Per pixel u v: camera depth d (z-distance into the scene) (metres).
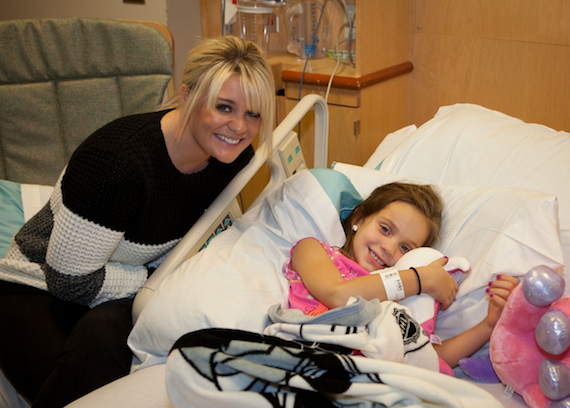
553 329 0.89
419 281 1.19
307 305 1.20
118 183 1.16
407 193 1.38
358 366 0.90
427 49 2.48
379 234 1.34
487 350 1.24
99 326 1.19
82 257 1.20
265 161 1.45
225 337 0.98
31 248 1.38
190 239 1.23
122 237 1.27
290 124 1.50
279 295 1.20
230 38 1.15
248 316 1.09
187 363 0.91
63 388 1.14
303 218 1.34
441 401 0.84
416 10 2.45
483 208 1.35
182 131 1.17
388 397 0.87
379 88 2.39
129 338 1.16
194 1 2.84
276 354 0.91
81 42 1.96
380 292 1.16
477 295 1.26
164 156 1.25
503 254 1.22
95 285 1.26
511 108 2.33
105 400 0.98
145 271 1.39
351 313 1.03
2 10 3.32
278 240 1.34
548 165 1.46
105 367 1.16
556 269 1.17
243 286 1.14
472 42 2.33
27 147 2.03
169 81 2.04
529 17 2.14
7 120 1.98
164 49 1.98
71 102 2.02
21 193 1.81
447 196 1.45
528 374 1.02
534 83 2.23
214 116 1.13
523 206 1.26
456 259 1.27
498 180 1.50
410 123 2.69
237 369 0.89
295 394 0.89
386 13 2.32
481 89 2.39
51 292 1.28
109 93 2.03
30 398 1.24
